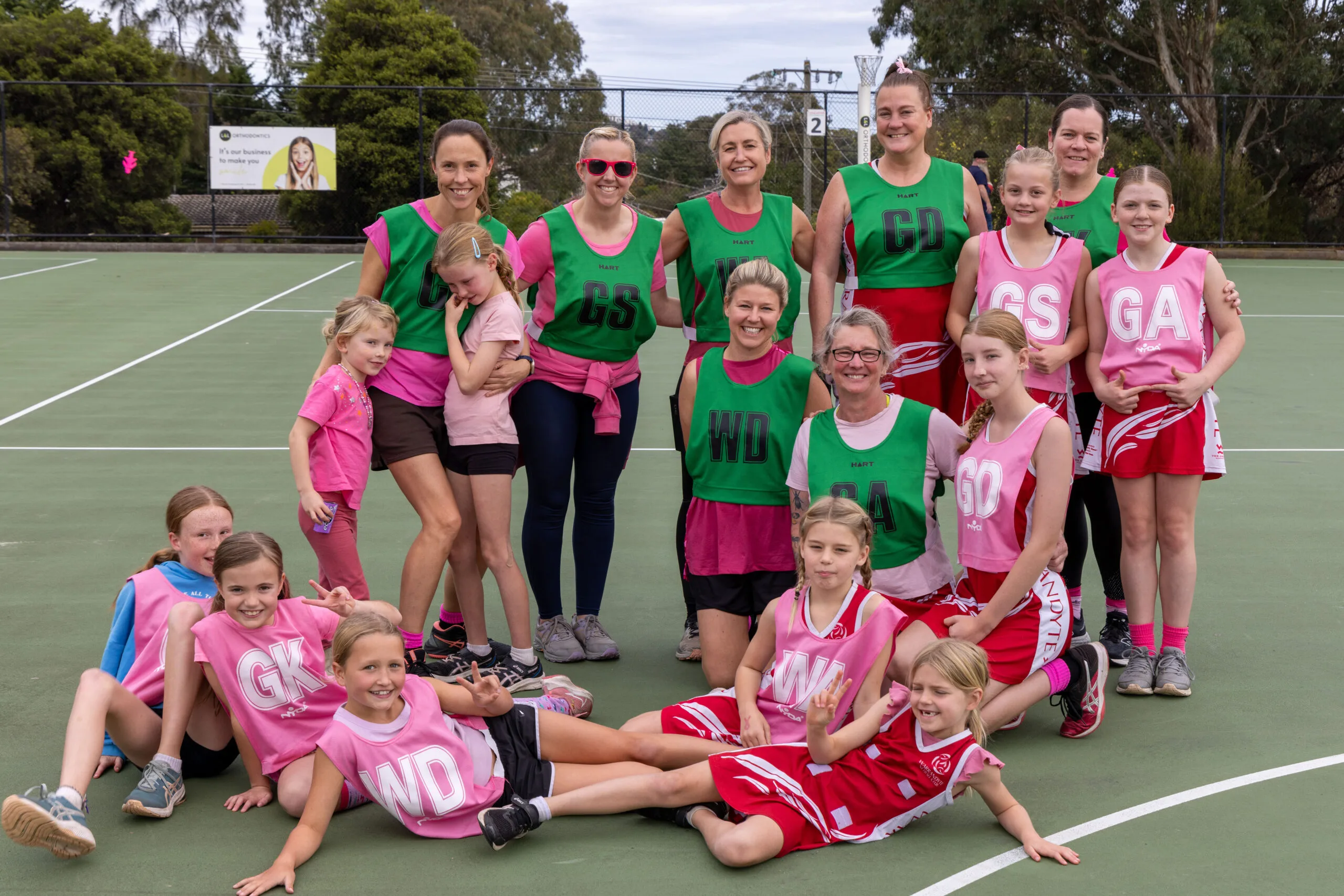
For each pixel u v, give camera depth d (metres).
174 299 16.66
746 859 3.18
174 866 3.21
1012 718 3.92
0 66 29.67
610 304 4.60
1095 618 5.23
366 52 29.67
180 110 31.66
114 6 46.16
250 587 3.46
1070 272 4.59
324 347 12.73
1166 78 28.03
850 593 3.69
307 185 23.70
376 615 3.33
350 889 3.10
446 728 3.43
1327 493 7.20
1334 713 4.17
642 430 9.38
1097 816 3.47
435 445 4.43
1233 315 4.39
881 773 3.37
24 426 8.94
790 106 26.48
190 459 7.94
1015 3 28.45
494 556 4.42
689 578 4.53
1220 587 5.53
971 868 3.20
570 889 3.10
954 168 4.89
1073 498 4.77
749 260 4.75
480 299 4.36
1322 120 26.30
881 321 3.98
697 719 3.80
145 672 3.73
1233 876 3.13
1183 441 4.30
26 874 3.16
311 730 3.62
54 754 3.84
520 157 33.06
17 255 23.14
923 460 4.09
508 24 43.66
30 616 5.09
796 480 4.19
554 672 4.67
